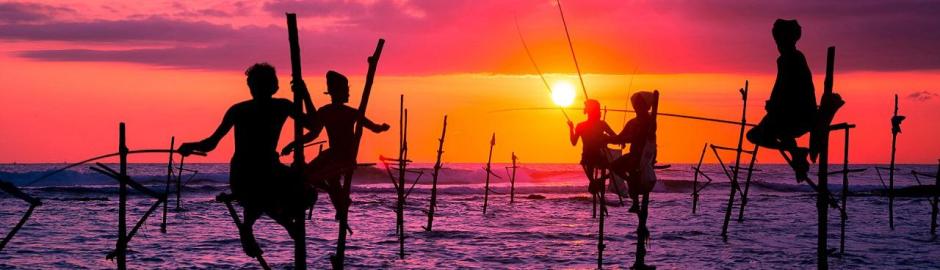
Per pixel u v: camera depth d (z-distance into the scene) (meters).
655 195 48.50
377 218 28.23
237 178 8.32
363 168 66.50
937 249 20.03
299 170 8.63
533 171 79.06
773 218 29.91
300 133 8.73
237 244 19.92
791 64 9.77
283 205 8.53
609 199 42.03
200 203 34.47
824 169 10.43
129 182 9.91
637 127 13.66
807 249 19.80
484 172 69.62
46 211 29.80
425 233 22.78
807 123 9.77
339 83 10.08
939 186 23.56
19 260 17.00
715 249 19.72
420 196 46.03
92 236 21.50
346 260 17.20
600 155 14.27
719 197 45.97
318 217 27.53
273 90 8.46
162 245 19.56
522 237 21.95
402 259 17.48
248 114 8.30
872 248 20.09
